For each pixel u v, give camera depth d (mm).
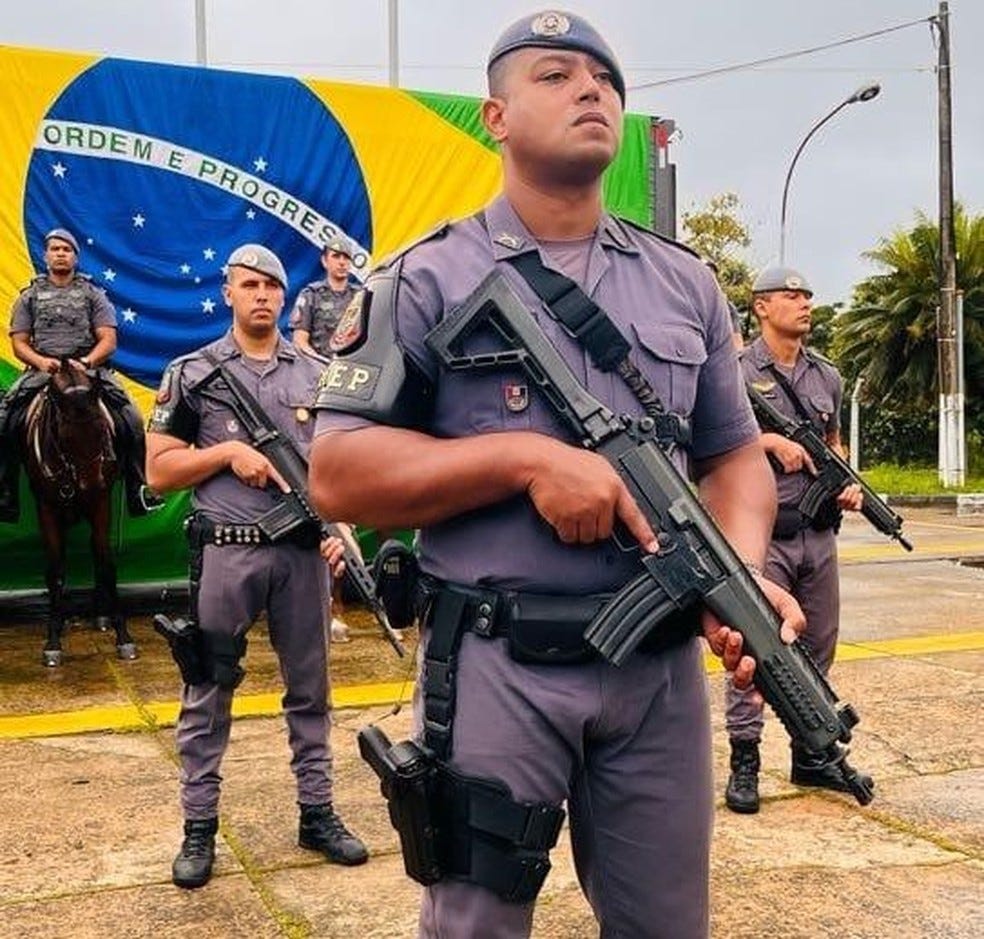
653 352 1983
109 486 7148
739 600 1910
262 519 3744
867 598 9242
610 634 1871
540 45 1947
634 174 9062
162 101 8078
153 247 8086
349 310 2041
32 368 7387
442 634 1963
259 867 3840
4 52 7715
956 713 5648
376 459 1878
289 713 3951
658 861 2010
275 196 8359
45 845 4055
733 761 4379
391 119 8617
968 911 3486
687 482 1947
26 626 8188
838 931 3352
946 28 22547
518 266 1971
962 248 30891
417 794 1920
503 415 1929
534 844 1912
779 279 4578
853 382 33375
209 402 3914
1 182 7711
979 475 28109
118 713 5875
